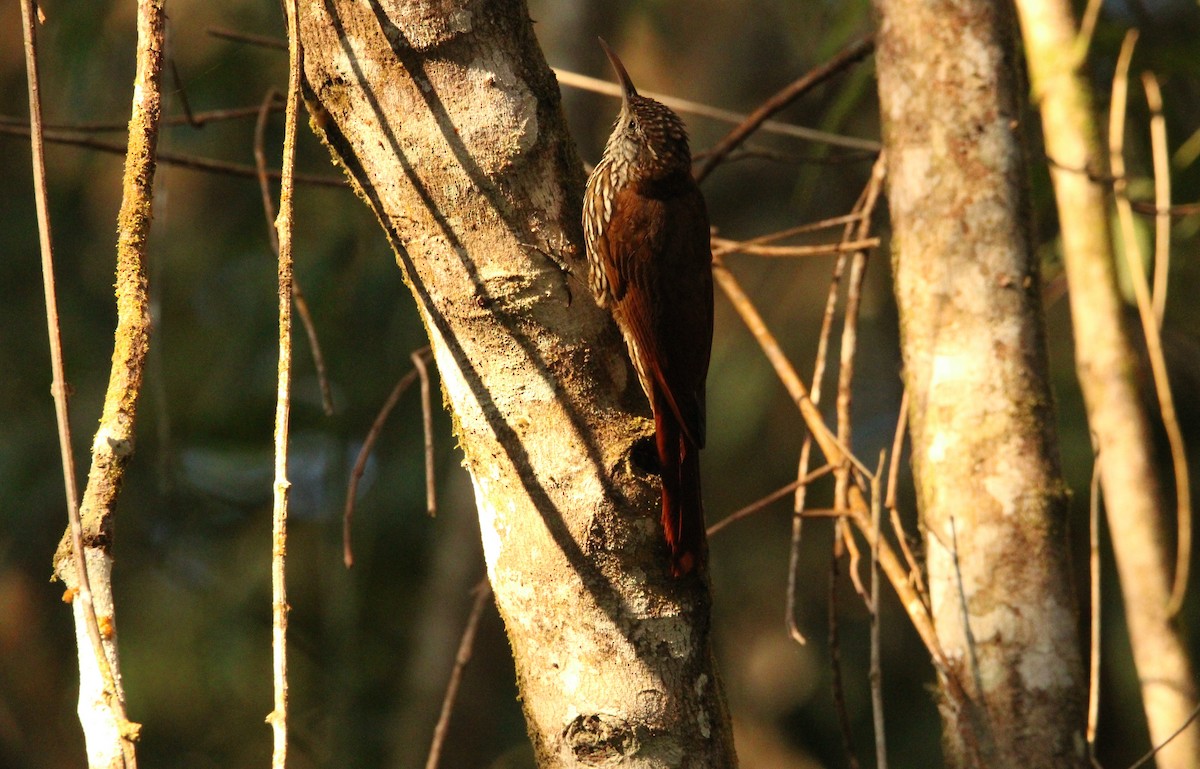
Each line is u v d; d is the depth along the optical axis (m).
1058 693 5.59
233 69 12.37
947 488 5.94
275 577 3.77
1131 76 8.73
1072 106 7.12
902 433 6.20
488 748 14.26
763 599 16.28
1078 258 7.02
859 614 16.33
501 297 5.02
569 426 5.09
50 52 12.08
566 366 5.10
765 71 17.98
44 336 14.78
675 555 5.08
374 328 12.80
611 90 7.73
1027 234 6.08
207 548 14.21
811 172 9.52
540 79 5.10
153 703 13.72
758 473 16.34
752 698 16.17
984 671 5.68
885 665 15.96
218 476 14.12
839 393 6.78
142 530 13.93
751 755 15.98
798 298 16.34
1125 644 12.80
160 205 7.71
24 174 15.52
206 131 14.19
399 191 5.01
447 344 5.14
